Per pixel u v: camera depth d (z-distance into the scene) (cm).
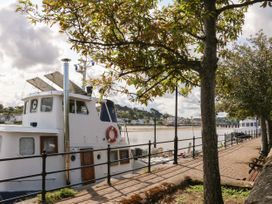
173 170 1240
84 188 998
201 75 620
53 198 817
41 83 1511
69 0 551
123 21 577
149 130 9819
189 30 604
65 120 1253
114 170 1498
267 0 548
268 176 386
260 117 1878
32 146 1202
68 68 1282
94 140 1419
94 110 1443
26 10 571
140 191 856
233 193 829
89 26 581
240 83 1692
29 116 1399
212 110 616
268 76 1678
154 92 698
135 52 595
